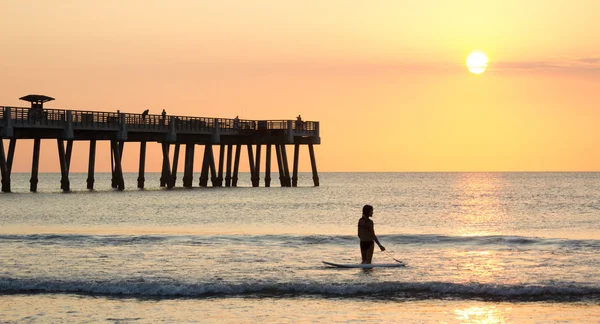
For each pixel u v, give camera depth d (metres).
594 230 51.69
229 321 23.94
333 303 25.91
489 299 26.27
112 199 80.94
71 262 32.84
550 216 65.06
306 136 107.38
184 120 93.38
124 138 86.06
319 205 76.69
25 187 141.12
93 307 25.67
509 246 37.69
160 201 78.88
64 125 80.19
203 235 43.03
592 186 141.12
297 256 34.50
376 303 25.86
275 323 23.69
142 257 34.25
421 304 25.70
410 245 38.38
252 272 30.27
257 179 107.31
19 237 41.44
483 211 71.62
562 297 26.30
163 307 25.64
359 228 31.64
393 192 113.88
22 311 25.22
